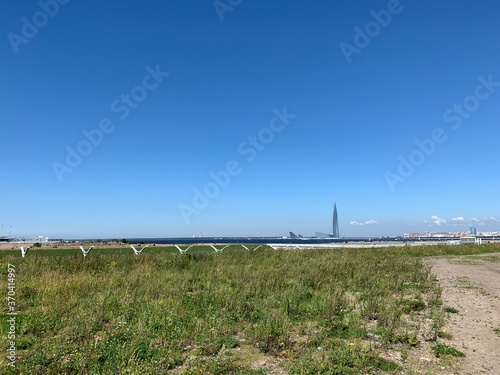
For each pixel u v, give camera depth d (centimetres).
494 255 3145
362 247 3541
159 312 832
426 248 3494
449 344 732
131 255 1927
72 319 780
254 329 755
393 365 607
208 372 561
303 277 1355
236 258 2028
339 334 765
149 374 527
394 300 1048
